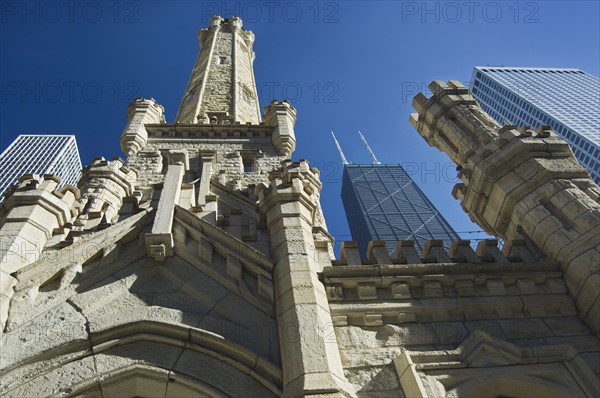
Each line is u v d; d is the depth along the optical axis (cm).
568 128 10962
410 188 14400
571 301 1074
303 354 828
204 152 2219
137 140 2342
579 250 1094
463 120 1566
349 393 801
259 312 966
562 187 1221
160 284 1054
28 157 10744
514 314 1036
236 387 838
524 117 12600
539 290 1091
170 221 1147
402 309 995
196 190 1927
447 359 903
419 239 12150
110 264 1067
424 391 833
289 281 967
